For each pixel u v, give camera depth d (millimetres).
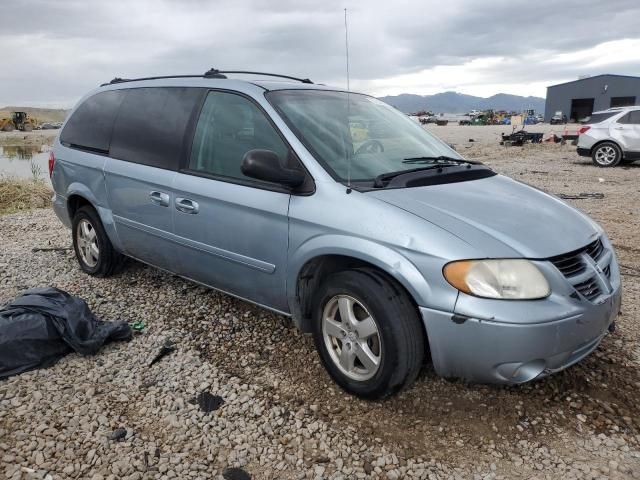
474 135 32312
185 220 3848
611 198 9164
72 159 4977
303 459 2607
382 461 2588
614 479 2457
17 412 2930
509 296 2594
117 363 3479
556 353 2650
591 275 2873
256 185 3416
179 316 4199
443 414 2941
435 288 2664
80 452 2627
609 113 14227
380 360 2855
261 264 3404
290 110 3541
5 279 5102
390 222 2824
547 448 2672
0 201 9977
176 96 4160
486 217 2910
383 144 3717
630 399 3057
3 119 71062
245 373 3381
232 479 2473
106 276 5062
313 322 3229
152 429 2818
